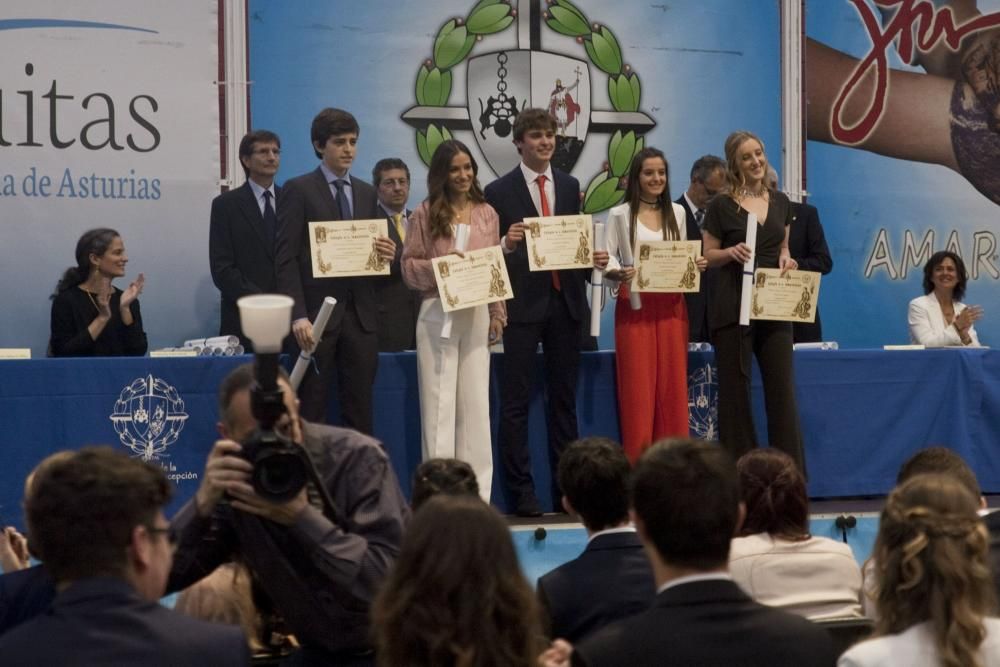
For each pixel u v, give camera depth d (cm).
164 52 924
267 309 282
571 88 1007
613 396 770
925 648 268
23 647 227
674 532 255
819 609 390
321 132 729
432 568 228
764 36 1043
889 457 803
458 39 986
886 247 1072
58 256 904
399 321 827
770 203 754
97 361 680
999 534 363
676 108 1027
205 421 696
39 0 898
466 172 718
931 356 810
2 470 664
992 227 1092
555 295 743
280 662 340
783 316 743
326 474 330
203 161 934
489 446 727
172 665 229
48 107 900
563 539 684
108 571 234
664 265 735
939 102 1078
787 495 397
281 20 948
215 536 336
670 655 247
